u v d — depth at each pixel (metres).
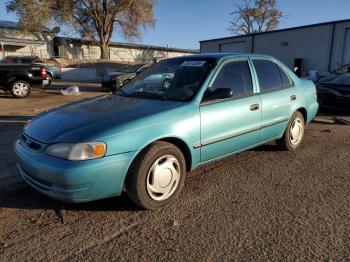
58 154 3.01
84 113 3.58
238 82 4.34
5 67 13.22
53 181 3.00
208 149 3.86
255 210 3.44
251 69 4.59
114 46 50.34
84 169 2.93
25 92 13.62
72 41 45.12
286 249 2.77
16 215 3.35
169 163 3.47
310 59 24.25
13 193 3.84
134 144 3.17
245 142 4.38
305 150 5.54
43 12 37.44
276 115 4.86
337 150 5.57
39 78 13.86
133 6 41.28
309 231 3.03
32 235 3.00
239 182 4.17
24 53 40.28
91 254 2.72
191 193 3.85
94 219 3.28
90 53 47.16
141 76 4.75
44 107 10.87
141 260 2.65
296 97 5.26
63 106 4.13
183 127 3.54
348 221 3.20
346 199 3.69
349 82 9.11
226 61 4.29
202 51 33.56
